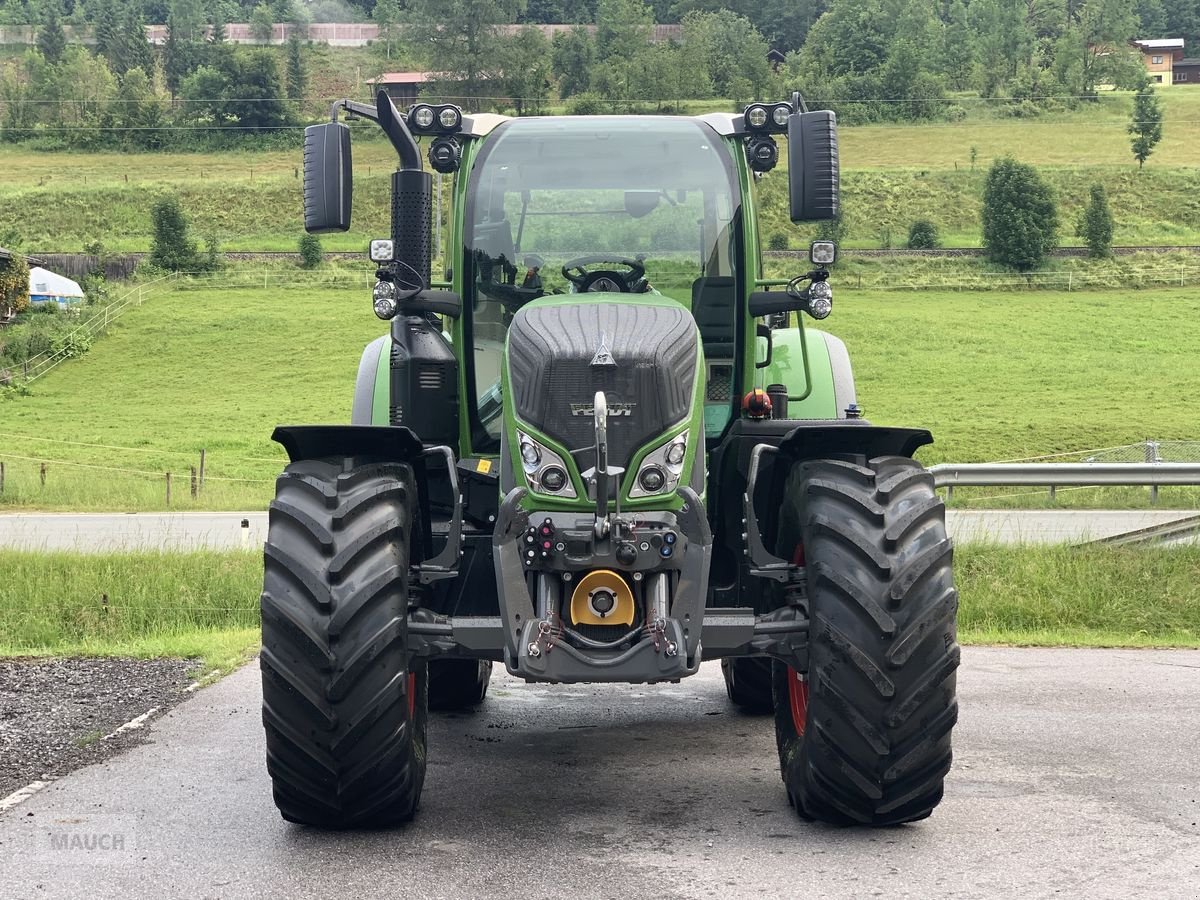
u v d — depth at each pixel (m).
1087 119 149.12
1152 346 56.44
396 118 5.82
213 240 79.12
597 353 4.89
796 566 5.20
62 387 51.50
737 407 6.05
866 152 132.12
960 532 13.75
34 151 150.12
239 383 52.06
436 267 6.32
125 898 4.19
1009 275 75.12
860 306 67.12
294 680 4.74
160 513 22.33
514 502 4.89
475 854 4.64
